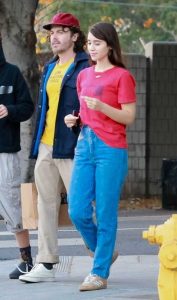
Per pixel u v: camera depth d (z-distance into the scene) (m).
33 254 18.94
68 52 14.15
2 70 14.87
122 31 60.41
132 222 27.47
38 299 12.93
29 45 29.53
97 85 13.19
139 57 35.78
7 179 14.70
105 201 13.08
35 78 29.62
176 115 36.31
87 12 54.88
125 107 13.11
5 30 29.42
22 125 29.53
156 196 36.22
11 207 14.74
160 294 10.45
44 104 14.21
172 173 32.53
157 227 10.50
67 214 14.42
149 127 36.09
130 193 36.06
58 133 13.97
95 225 13.39
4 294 13.43
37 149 14.31
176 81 36.22
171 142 36.38
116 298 12.80
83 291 13.37
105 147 13.05
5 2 29.27
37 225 14.40
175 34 58.84
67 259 17.47
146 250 19.75
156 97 36.06
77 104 13.92
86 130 13.20
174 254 10.28
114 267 16.56
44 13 44.59
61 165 14.04
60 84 13.98
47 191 14.15
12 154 14.78
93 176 13.17
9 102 14.82
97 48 13.18
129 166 36.06
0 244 20.91
